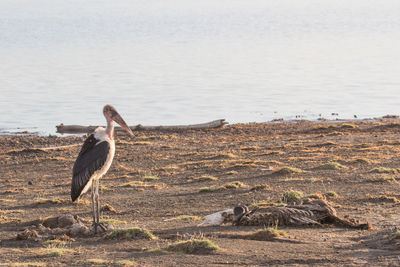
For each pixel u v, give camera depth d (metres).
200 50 121.50
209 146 33.16
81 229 13.73
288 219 13.70
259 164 25.72
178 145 33.81
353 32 167.12
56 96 61.41
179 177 24.27
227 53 113.56
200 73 81.94
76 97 60.75
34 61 100.19
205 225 13.95
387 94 59.81
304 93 61.66
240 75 79.00
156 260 10.58
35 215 17.36
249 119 46.75
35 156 31.58
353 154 27.44
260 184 20.67
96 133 13.46
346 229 13.23
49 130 43.00
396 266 9.73
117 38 160.12
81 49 126.56
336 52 111.25
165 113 50.69
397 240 11.46
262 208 14.55
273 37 156.12
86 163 13.21
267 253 10.91
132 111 51.88
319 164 24.75
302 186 19.70
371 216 14.75
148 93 63.28
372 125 39.94
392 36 148.38
